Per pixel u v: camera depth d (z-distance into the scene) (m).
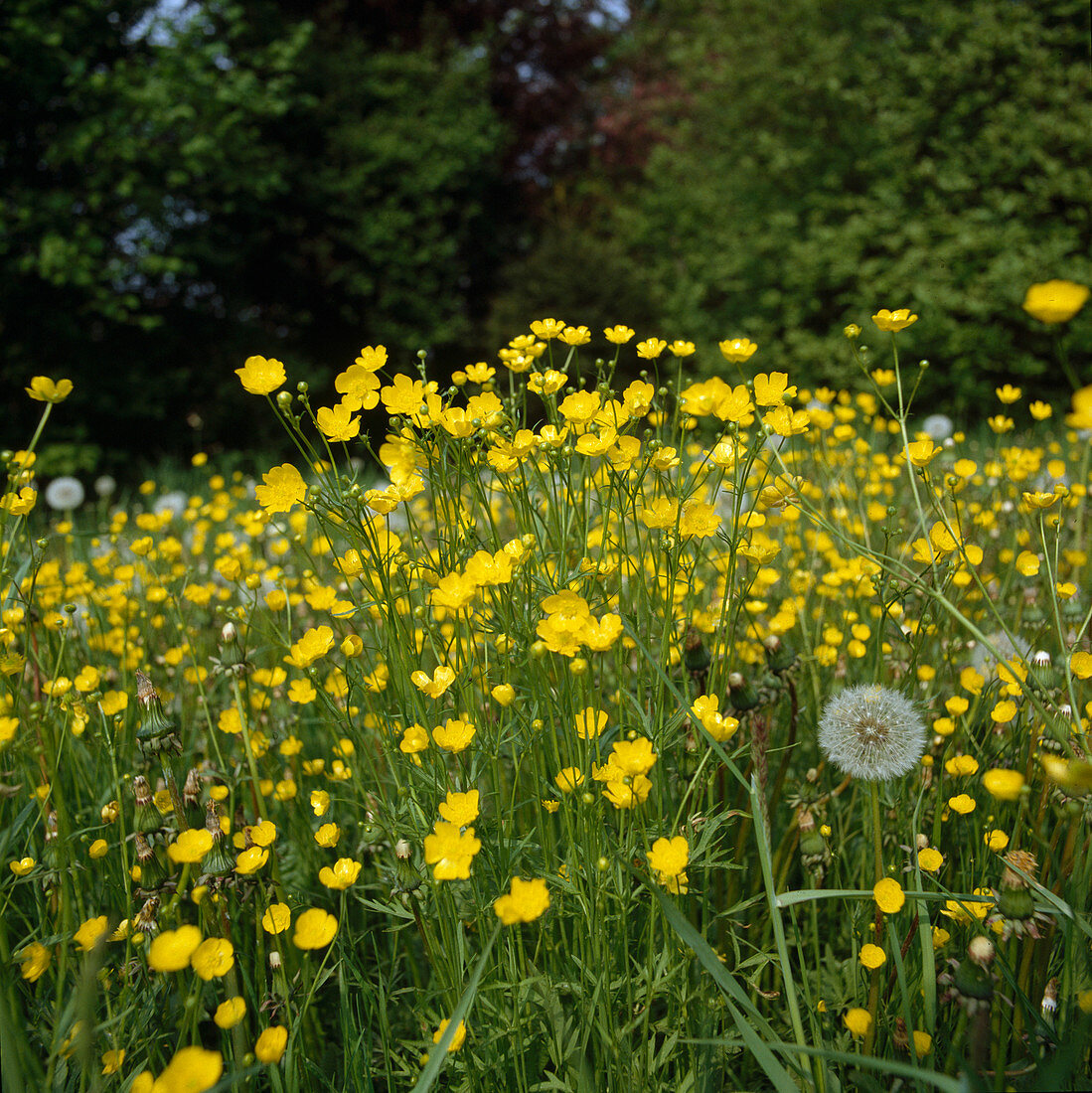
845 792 1.86
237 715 1.81
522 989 1.37
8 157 9.55
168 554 2.69
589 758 1.35
